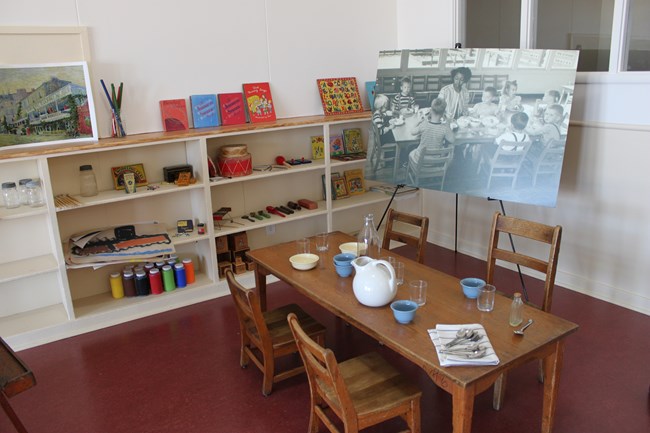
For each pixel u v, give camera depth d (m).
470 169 3.44
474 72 3.39
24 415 2.56
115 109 3.45
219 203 4.03
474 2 4.16
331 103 4.36
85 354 3.11
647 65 3.16
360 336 3.19
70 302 3.30
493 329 1.98
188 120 3.85
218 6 3.80
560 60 3.06
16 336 3.16
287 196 4.37
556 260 2.49
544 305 2.54
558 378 2.07
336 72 4.46
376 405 1.95
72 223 3.52
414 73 3.67
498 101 3.29
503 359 1.78
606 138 3.35
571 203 3.64
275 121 4.05
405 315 2.00
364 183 4.73
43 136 3.27
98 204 3.49
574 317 3.31
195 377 2.83
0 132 3.14
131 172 3.56
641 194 3.23
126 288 3.61
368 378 2.11
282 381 2.76
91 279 3.66
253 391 2.68
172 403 2.61
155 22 3.59
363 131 4.67
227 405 2.58
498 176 3.32
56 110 3.28
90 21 3.38
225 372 2.86
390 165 3.84
